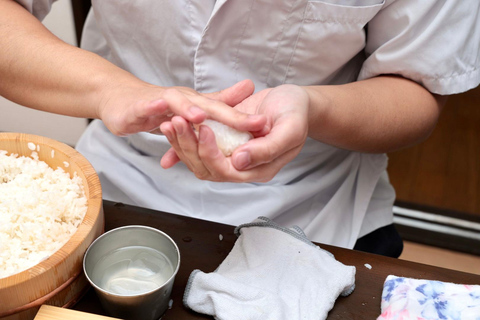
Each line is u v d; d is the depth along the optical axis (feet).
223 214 3.03
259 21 2.67
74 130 6.40
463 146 7.91
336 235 3.14
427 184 7.18
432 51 2.74
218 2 2.53
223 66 2.85
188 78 2.97
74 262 1.97
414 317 1.99
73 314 1.87
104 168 3.18
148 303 1.91
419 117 2.90
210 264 2.32
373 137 2.82
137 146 3.20
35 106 2.75
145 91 2.24
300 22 2.64
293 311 2.05
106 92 2.39
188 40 2.77
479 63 2.88
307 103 2.19
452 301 2.05
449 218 6.64
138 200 3.11
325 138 2.73
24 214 2.21
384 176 3.66
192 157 1.90
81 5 5.49
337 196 3.13
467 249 6.30
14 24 2.72
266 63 2.85
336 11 2.59
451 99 8.75
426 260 6.13
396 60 2.81
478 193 7.11
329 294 2.11
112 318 1.87
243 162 1.84
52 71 2.56
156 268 2.11
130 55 3.02
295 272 2.22
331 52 2.78
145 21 2.79
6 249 2.09
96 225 2.10
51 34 2.80
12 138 2.45
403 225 6.52
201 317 2.09
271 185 3.03
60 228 2.19
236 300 2.06
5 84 2.72
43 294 1.91
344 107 2.59
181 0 2.65
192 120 1.81
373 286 2.25
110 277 2.08
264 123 1.90
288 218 3.14
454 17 2.68
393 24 2.77
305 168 3.10
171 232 2.46
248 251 2.29
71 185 2.33
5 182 2.49
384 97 2.79
